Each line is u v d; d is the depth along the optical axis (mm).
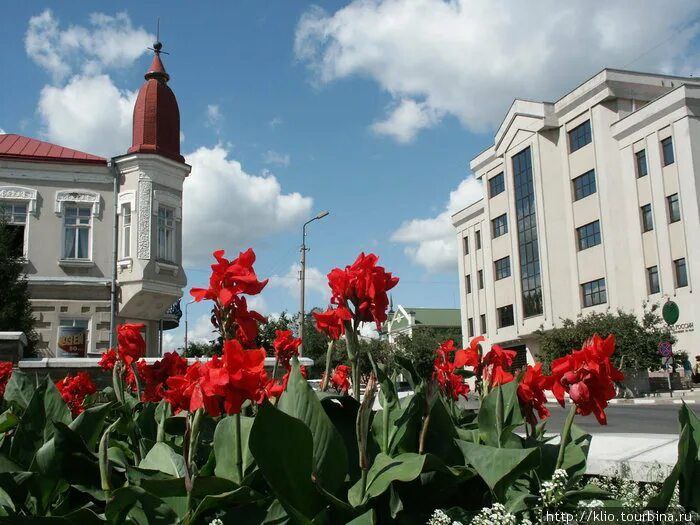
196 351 40688
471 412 4098
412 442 2559
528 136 37469
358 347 2453
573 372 2443
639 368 25844
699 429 2416
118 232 19625
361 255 2439
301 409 2248
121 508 2113
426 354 38406
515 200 38906
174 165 20312
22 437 2879
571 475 2734
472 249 46250
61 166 19516
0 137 21203
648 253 30125
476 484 2635
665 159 29531
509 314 39750
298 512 1970
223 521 2105
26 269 18578
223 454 2492
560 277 34969
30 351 15586
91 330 18891
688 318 27703
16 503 2381
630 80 32656
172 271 20047
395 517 2188
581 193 34156
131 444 3291
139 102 20469
